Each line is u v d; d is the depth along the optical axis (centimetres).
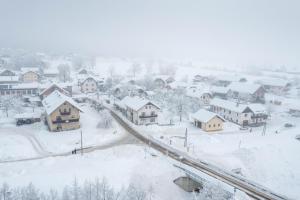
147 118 7750
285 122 8881
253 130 7850
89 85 11950
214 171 5091
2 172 4706
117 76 14325
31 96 9994
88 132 6906
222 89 12106
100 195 3812
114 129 7225
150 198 4066
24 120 7412
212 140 6725
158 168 5097
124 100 8825
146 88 12338
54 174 4644
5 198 3534
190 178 4800
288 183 5353
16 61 17125
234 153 6103
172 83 12662
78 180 4459
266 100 11394
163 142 6475
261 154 6141
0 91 10150
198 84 14050
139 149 5962
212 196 3800
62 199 3675
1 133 6612
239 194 4112
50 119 6769
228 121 8588
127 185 4438
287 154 6297
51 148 5928
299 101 11594
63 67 14350
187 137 6900
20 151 5638
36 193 3731
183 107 8662
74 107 6988
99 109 8950
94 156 5550
